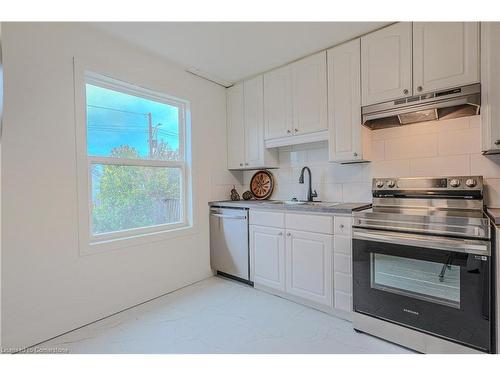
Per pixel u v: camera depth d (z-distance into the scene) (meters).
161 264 2.53
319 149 2.75
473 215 1.64
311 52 2.43
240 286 2.71
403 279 1.68
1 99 1.12
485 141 1.66
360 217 1.84
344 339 1.78
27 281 1.72
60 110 1.87
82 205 1.98
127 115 2.39
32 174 1.74
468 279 1.45
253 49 2.37
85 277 2.00
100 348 1.71
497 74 1.60
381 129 2.33
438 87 1.81
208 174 3.03
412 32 1.91
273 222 2.45
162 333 1.88
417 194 2.06
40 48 1.78
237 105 3.12
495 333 1.40
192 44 2.27
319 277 2.14
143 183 2.50
